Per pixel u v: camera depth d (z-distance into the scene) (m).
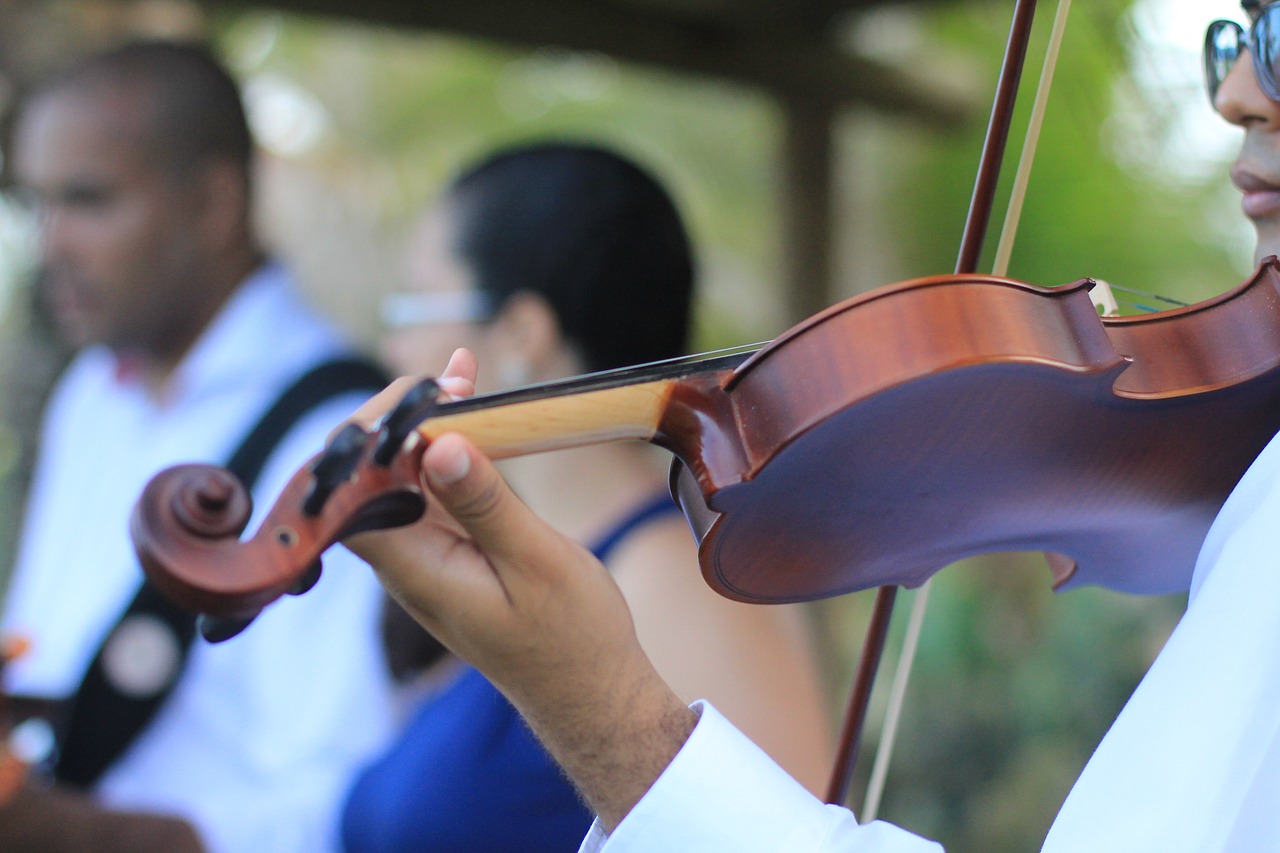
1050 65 1.69
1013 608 5.69
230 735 2.79
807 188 5.83
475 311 2.66
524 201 2.65
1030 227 5.75
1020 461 1.41
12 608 3.40
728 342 8.56
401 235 7.08
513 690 1.24
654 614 2.29
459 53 8.70
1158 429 1.43
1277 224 1.50
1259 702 1.11
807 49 5.62
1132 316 1.46
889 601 1.71
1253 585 1.14
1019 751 5.43
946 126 6.23
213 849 2.70
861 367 1.27
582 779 1.28
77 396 3.48
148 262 3.15
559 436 1.25
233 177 3.24
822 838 1.25
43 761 2.84
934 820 5.38
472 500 1.10
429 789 2.30
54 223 3.24
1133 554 1.68
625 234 2.66
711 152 8.88
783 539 1.41
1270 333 1.44
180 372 3.20
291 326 3.16
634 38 5.33
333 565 2.76
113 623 2.89
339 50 8.95
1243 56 1.48
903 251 6.96
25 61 5.20
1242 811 1.10
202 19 5.84
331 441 1.03
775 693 2.27
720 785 1.24
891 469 1.36
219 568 0.99
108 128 3.15
